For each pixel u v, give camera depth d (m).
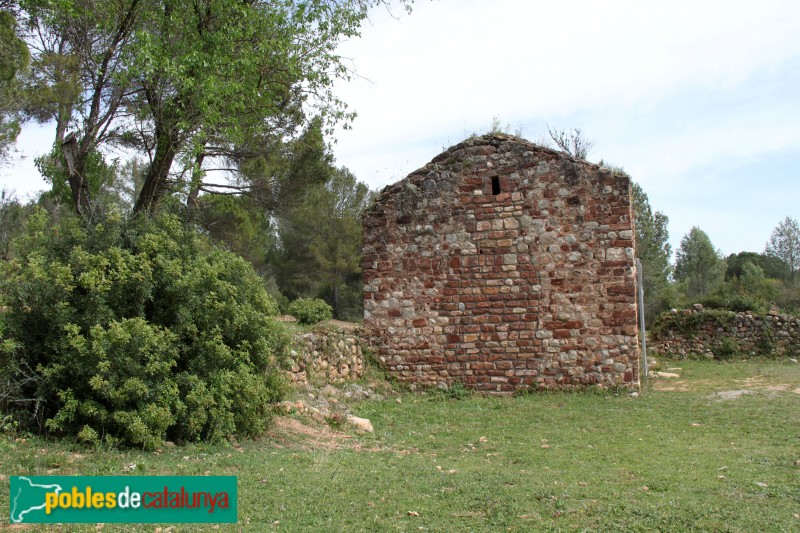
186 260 7.68
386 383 13.00
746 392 12.28
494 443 8.52
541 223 12.83
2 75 13.66
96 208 7.92
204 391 6.83
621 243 12.45
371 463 6.88
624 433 8.90
